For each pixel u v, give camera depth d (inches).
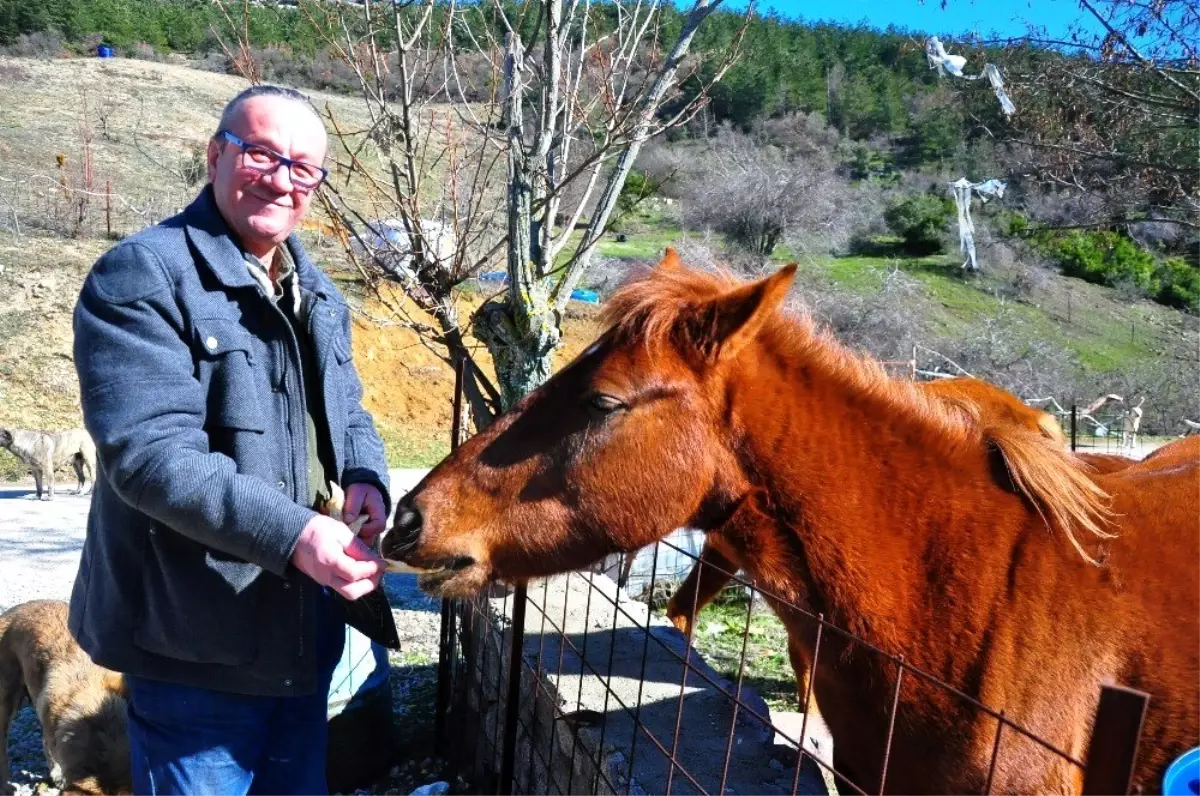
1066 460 94.6
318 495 104.2
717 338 93.5
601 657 150.3
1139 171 280.7
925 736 91.0
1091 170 298.5
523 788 150.6
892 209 1155.9
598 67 207.8
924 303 969.5
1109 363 890.1
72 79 1366.9
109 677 160.4
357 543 86.0
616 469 94.9
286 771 108.9
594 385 94.7
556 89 166.7
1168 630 87.8
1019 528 92.9
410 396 681.6
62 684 157.9
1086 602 89.0
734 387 96.0
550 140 168.6
